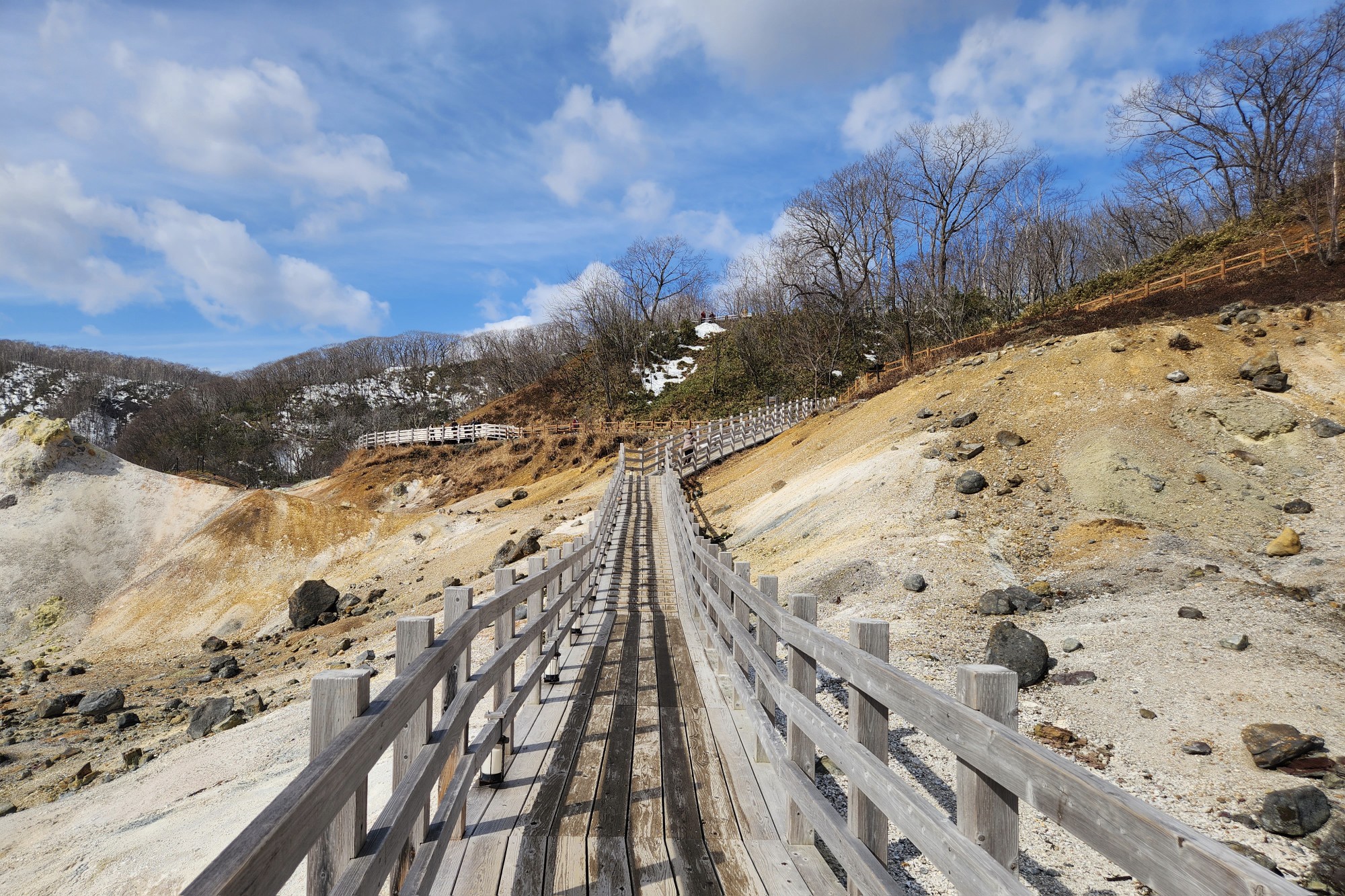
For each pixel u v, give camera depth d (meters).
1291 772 5.02
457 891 3.04
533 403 62.75
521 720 5.39
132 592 29.17
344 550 30.47
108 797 8.48
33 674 21.78
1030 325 29.94
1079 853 4.09
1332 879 3.92
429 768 2.55
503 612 4.26
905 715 2.14
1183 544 11.20
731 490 24.36
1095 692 6.69
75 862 6.33
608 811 3.81
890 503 14.98
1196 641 7.54
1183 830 1.08
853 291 53.34
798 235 52.53
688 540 11.10
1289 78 40.69
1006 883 1.46
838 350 54.81
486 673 3.69
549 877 3.15
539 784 4.19
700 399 55.56
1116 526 11.98
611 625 9.30
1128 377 17.11
